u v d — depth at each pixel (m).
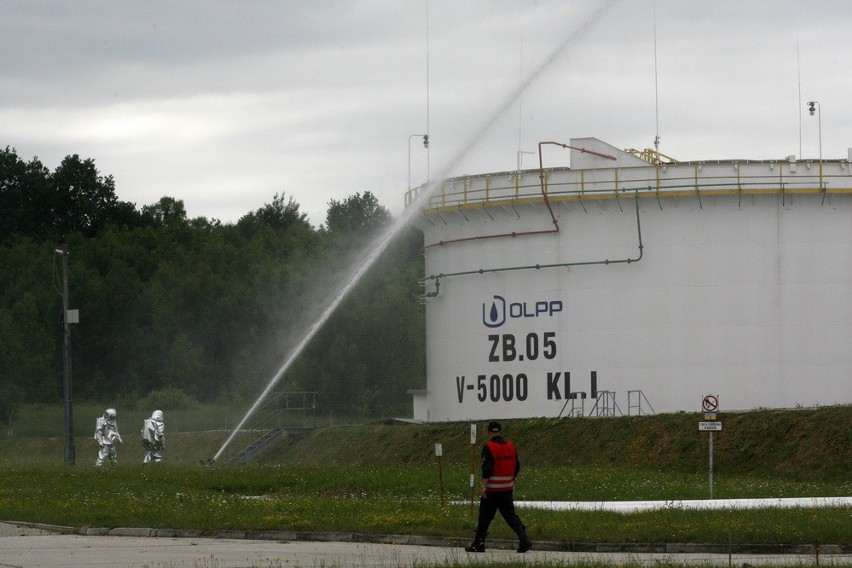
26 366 197.00
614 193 105.69
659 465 89.56
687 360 104.44
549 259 107.88
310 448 122.31
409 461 105.44
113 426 104.81
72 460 112.50
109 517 59.94
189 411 195.12
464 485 77.25
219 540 54.50
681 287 104.88
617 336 105.69
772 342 104.19
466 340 112.44
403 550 50.34
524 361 108.69
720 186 104.31
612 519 56.25
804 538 49.66
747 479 81.56
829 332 104.50
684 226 105.12
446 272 114.62
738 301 104.44
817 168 104.69
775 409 94.50
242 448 138.75
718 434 90.00
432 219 115.81
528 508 62.03
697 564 44.03
